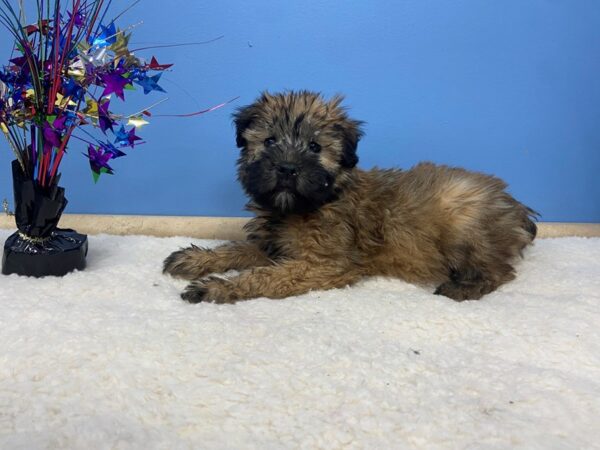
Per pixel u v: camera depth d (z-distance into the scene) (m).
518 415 0.31
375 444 0.28
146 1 0.62
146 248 0.60
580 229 0.70
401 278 0.54
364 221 0.53
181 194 0.69
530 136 0.68
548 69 0.66
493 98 0.67
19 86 0.44
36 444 0.27
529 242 0.58
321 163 0.50
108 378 0.33
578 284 0.51
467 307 0.45
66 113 0.45
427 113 0.67
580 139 0.69
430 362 0.36
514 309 0.44
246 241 0.59
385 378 0.34
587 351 0.38
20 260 0.49
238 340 0.38
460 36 0.65
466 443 0.28
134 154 0.67
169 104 0.66
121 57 0.44
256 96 0.66
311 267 0.51
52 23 0.50
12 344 0.36
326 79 0.66
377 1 0.63
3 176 0.67
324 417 0.30
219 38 0.64
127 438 0.28
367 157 0.68
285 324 0.41
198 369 0.34
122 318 0.41
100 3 0.48
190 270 0.53
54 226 0.50
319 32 0.64
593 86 0.67
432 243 0.53
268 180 0.49
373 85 0.66
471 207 0.52
